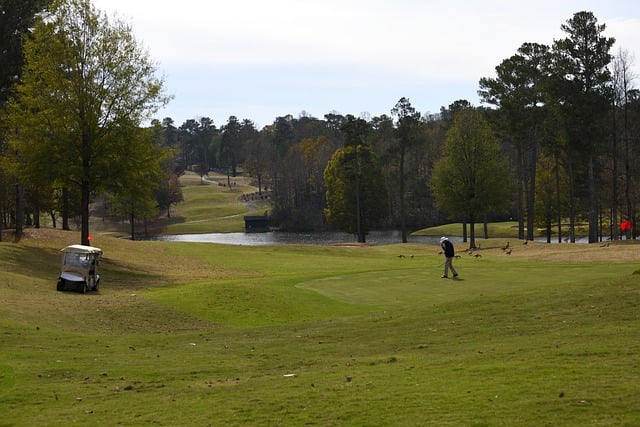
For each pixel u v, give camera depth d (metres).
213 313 22.30
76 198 60.34
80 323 19.91
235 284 27.19
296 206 122.50
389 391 10.53
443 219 115.06
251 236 104.06
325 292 26.41
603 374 10.50
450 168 61.44
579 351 12.45
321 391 10.91
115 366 14.12
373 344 15.93
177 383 12.51
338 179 87.69
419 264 42.94
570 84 55.72
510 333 15.51
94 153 37.78
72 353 15.56
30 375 13.16
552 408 8.83
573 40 56.06
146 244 53.69
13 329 17.91
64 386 12.32
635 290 18.27
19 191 46.75
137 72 38.56
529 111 63.34
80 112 37.34
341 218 86.69
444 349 14.46
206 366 14.07
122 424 9.74
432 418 8.85
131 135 38.16
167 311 22.34
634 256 39.84
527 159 88.00
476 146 60.75
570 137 57.06
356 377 11.91
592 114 55.81
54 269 33.81
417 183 114.38
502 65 63.44
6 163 38.88
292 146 156.12
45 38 37.38
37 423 9.98
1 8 41.88
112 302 23.55
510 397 9.53
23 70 38.75
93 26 37.81
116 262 40.47
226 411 10.06
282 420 9.38
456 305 20.02
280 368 13.66
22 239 44.72
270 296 24.64
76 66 37.06
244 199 150.75
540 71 62.97
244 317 21.89
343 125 81.12
